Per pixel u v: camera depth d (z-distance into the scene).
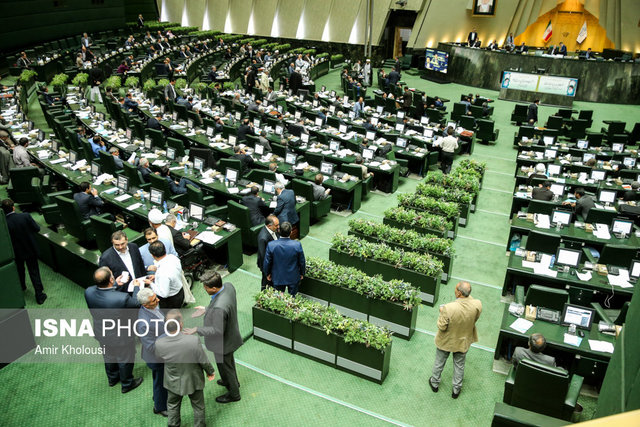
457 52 27.28
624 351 2.72
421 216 9.60
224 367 5.78
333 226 11.11
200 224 9.02
